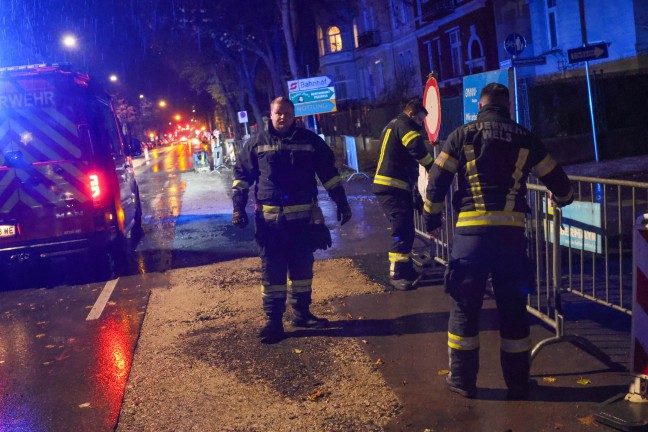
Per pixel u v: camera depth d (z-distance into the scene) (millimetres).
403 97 34406
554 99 16125
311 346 5508
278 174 5656
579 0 20078
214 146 26156
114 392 4945
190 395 4758
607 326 5355
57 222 8828
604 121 16125
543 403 4141
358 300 6715
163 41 37844
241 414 4371
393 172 6816
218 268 8789
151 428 4301
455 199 4258
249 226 12055
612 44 19578
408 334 5590
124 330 6477
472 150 4109
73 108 8773
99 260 9766
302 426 4117
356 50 43844
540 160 4133
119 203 9648
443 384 4531
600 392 4223
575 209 5547
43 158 8773
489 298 6348
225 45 43156
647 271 3920
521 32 24078
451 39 31344
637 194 10383
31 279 9320
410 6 35719
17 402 4934
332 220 11820
